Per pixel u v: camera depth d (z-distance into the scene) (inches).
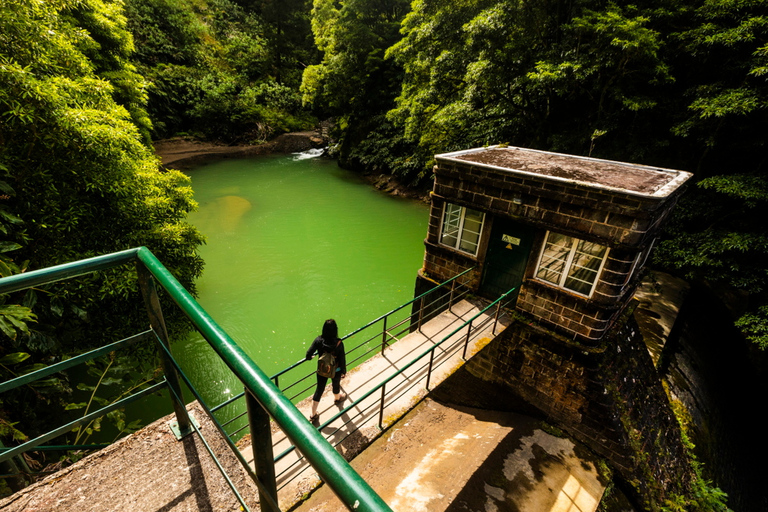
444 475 250.8
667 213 286.5
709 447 374.9
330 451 29.7
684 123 459.5
